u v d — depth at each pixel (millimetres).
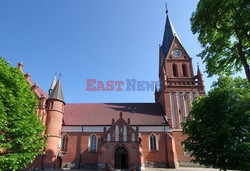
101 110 45969
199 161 17688
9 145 16188
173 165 36938
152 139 40094
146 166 37500
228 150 15438
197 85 45969
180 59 49688
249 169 15117
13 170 15711
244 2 15078
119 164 34219
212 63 19797
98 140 39688
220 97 18219
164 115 43875
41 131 21094
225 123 15953
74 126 40875
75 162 37844
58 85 41156
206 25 18453
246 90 26469
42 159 34406
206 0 17500
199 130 17688
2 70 18328
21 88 19250
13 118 17031
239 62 19297
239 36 17312
